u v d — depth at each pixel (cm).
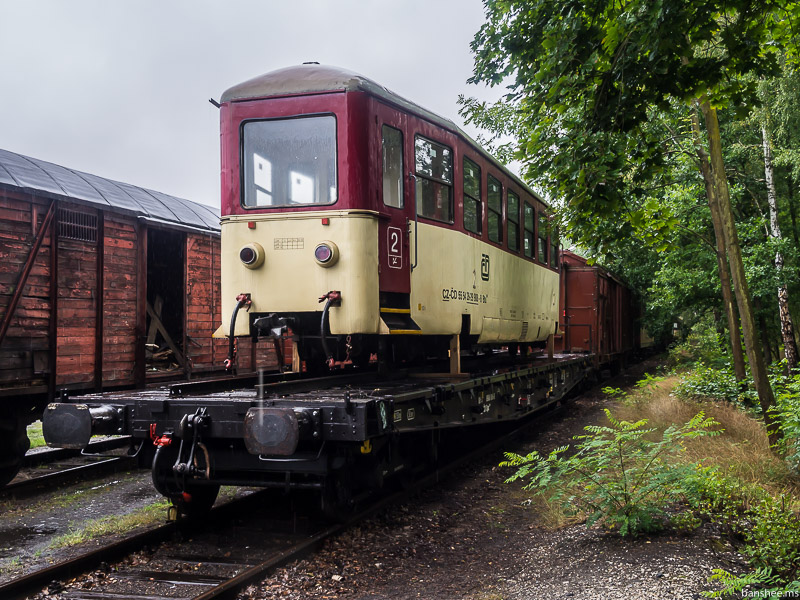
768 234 1616
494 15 819
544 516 573
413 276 643
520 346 1166
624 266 2041
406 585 430
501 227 909
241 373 1162
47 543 537
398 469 616
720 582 383
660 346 3459
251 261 589
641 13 558
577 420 1194
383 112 612
